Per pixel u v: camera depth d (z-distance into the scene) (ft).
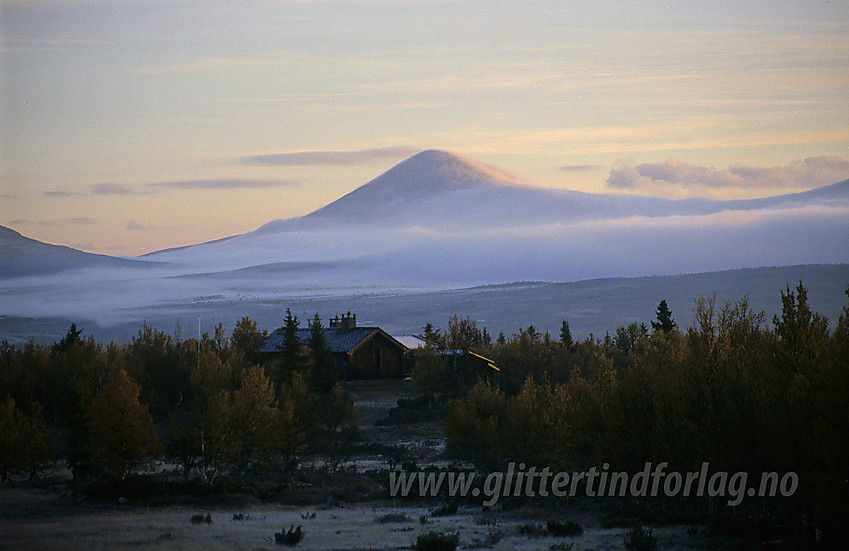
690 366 161.89
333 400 259.80
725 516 143.13
